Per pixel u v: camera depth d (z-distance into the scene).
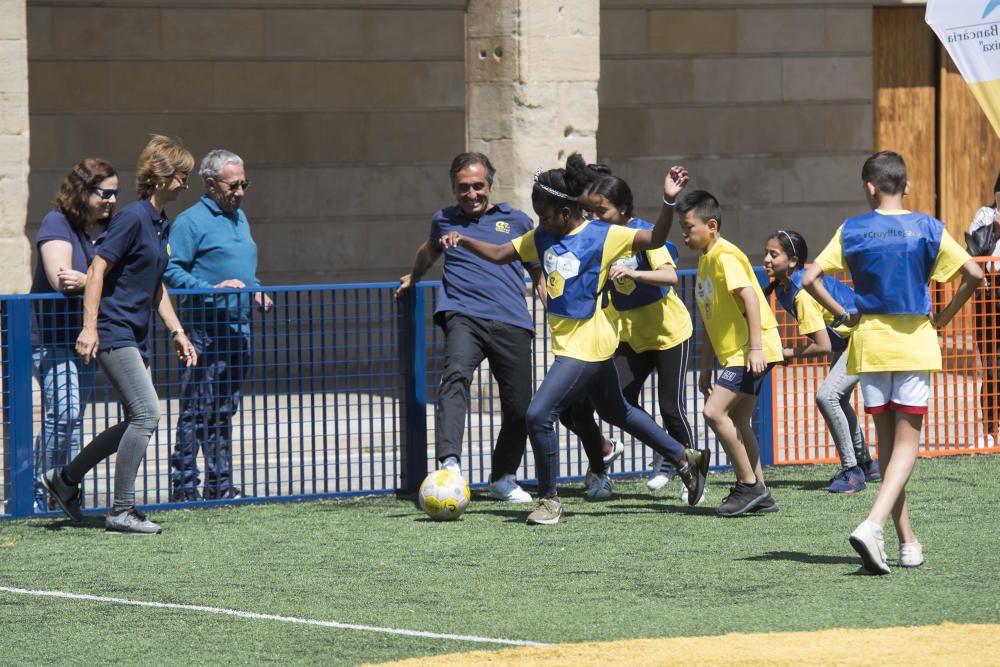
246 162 43.78
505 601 18.83
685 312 25.98
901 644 16.38
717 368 29.34
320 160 44.44
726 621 17.58
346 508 26.05
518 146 33.00
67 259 24.98
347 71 44.56
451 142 45.59
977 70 32.22
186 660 16.23
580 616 17.97
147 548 22.66
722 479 28.69
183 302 25.81
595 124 33.84
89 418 26.77
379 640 16.97
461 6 45.50
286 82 44.03
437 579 20.22
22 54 30.36
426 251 26.53
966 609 17.97
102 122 42.44
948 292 31.69
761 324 24.53
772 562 20.98
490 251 24.34
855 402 32.41
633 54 46.47
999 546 21.86
